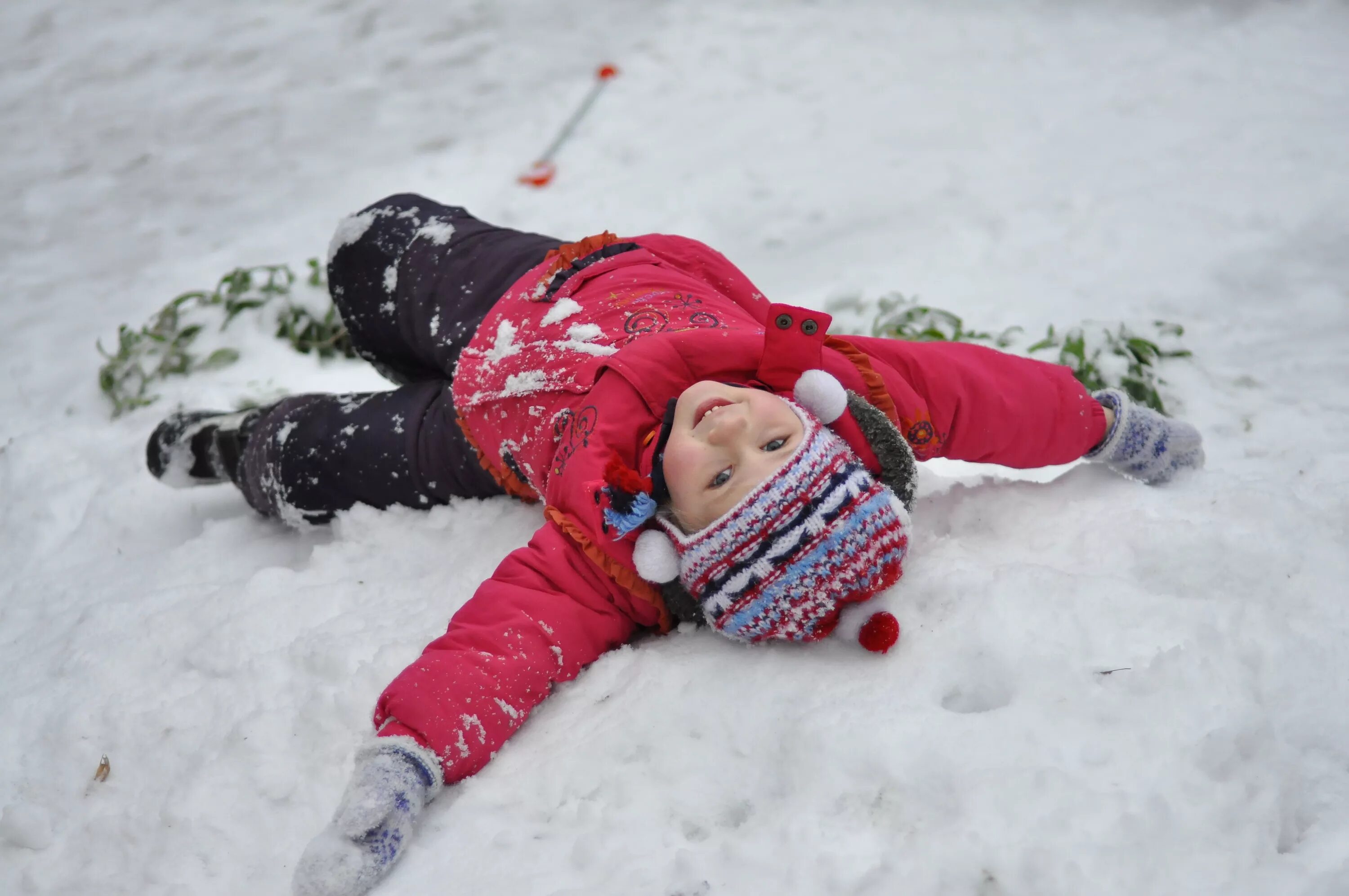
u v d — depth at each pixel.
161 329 4.55
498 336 2.91
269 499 3.25
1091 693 2.09
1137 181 5.16
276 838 2.19
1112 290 4.36
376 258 3.34
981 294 4.46
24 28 8.05
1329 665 2.19
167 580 3.19
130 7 8.29
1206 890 1.79
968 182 5.38
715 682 2.30
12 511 3.65
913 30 7.16
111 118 6.95
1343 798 1.99
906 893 1.84
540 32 7.58
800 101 6.44
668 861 1.99
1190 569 2.45
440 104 6.84
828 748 2.06
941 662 2.22
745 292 3.11
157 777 2.41
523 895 1.96
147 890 2.13
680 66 6.97
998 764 1.99
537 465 2.69
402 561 2.99
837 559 2.14
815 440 2.20
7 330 5.00
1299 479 2.95
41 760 2.52
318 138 6.58
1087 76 6.32
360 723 2.39
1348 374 3.69
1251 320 4.08
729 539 2.16
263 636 2.75
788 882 1.89
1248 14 6.76
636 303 2.80
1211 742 1.97
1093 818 1.88
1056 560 2.56
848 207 5.33
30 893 2.19
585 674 2.44
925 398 2.61
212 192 6.13
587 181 5.84
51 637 2.99
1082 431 2.78
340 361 4.38
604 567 2.39
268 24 7.98
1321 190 4.84
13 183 6.33
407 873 2.06
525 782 2.20
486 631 2.33
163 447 3.45
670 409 2.36
